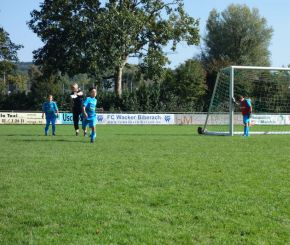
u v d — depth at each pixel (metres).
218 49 85.94
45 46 56.41
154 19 58.06
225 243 5.58
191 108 55.59
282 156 13.70
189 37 58.94
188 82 61.78
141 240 5.67
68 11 54.75
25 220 6.44
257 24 85.06
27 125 39.59
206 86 64.25
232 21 85.31
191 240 5.67
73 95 22.94
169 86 61.97
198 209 7.09
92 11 54.62
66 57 55.47
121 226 6.21
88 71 54.81
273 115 37.47
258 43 85.44
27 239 5.69
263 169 10.97
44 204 7.31
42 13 56.12
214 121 44.91
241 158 13.14
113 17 53.31
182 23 58.50
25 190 8.31
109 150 15.02
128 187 8.64
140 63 57.88
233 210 7.03
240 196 7.95
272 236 5.85
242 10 85.62
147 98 54.66
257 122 36.94
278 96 38.66
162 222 6.43
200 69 63.69
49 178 9.52
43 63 57.06
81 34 53.50
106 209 7.03
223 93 33.94
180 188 8.62
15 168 10.84
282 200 7.68
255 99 38.91
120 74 58.19
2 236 5.81
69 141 18.78
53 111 23.31
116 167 11.13
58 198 7.71
